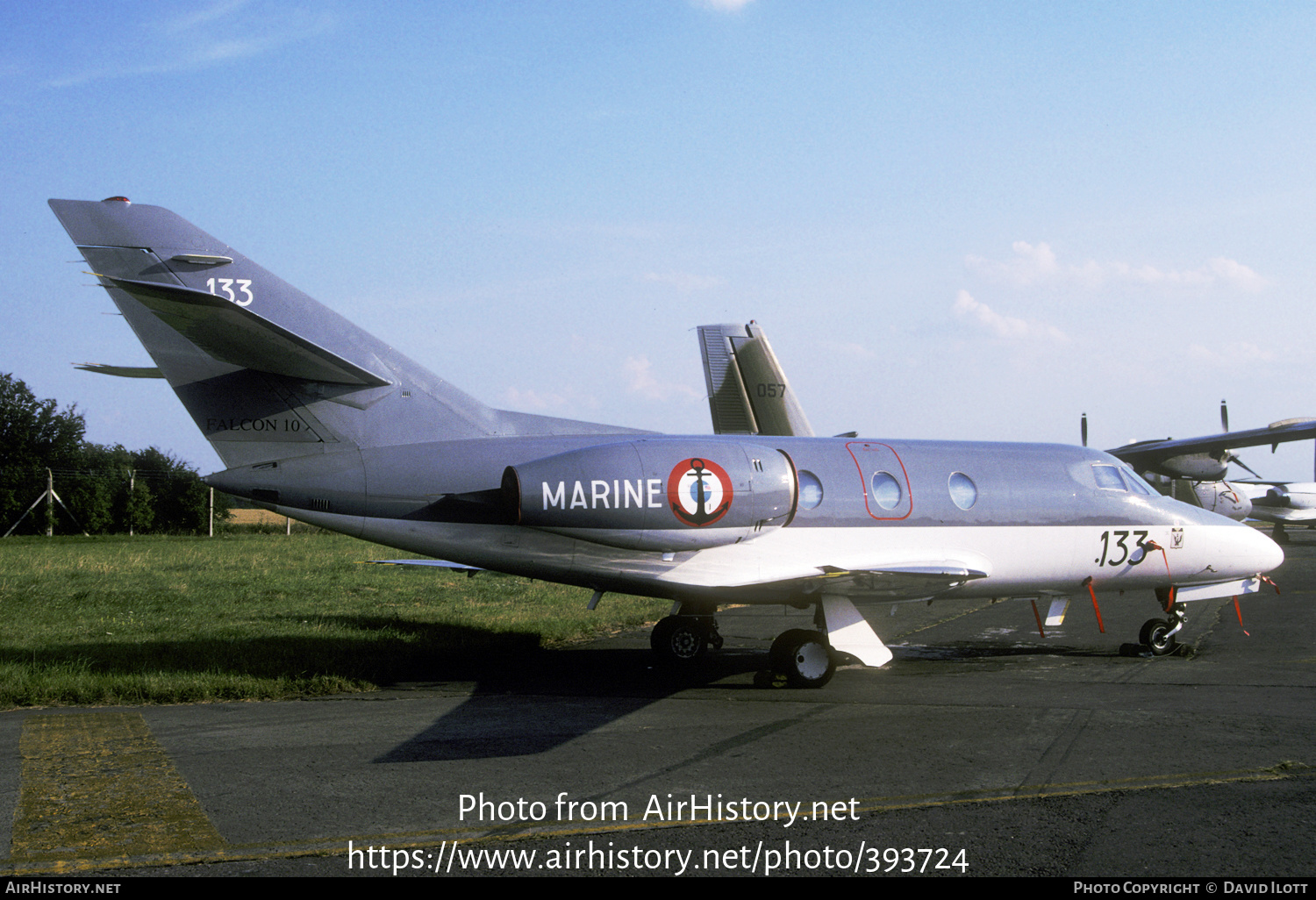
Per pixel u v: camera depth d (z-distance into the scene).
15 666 11.17
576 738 8.43
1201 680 11.11
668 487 10.53
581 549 10.98
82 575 24.66
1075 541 12.88
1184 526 13.40
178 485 69.75
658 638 12.78
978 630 15.54
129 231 10.65
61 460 72.62
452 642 14.09
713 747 8.06
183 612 17.36
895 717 9.24
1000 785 6.93
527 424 11.95
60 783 6.98
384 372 11.21
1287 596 19.02
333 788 6.89
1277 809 6.37
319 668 11.62
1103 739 8.24
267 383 10.80
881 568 11.66
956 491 12.46
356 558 31.03
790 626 16.59
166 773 7.25
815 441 12.39
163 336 10.59
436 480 10.97
